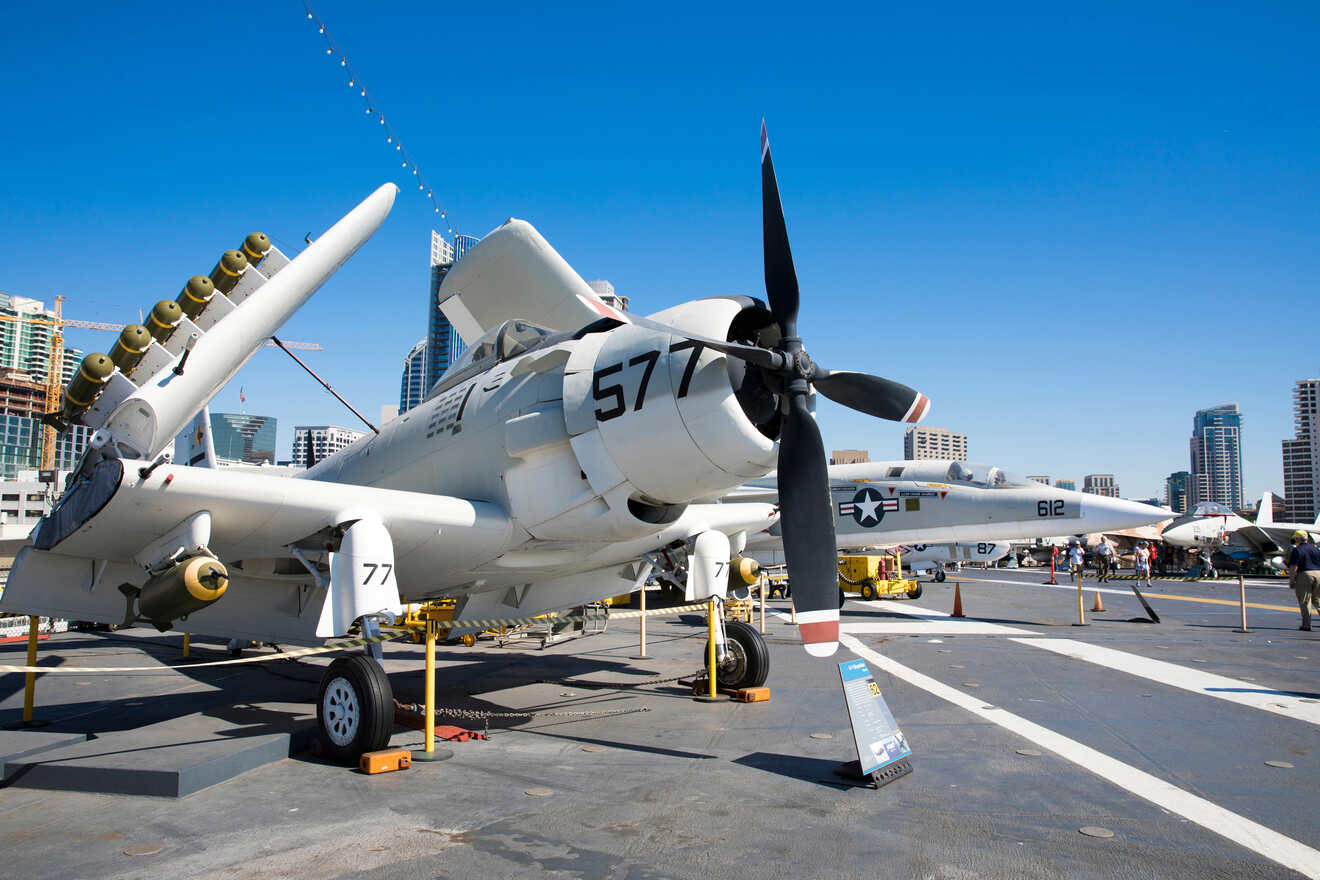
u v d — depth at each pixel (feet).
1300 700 23.84
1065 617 51.21
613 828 13.12
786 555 18.15
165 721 21.17
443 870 11.41
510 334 24.22
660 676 29.25
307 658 35.99
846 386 19.63
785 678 28.40
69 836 12.92
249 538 18.78
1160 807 14.11
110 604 20.01
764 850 12.13
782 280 18.99
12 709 23.76
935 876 11.18
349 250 31.14
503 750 18.47
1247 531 105.19
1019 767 16.69
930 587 85.30
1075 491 53.78
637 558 25.82
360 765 16.70
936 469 57.88
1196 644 37.17
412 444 24.79
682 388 18.22
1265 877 11.14
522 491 20.83
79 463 17.33
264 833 13.00
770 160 19.29
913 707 22.77
